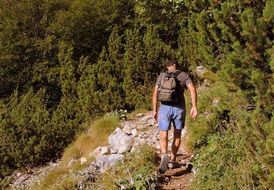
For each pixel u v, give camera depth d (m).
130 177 7.18
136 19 20.42
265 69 5.43
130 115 13.17
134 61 15.55
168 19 16.91
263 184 4.74
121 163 8.15
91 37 23.19
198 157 7.41
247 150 5.38
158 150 8.92
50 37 22.67
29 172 15.87
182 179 7.14
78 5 23.55
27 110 17.08
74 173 10.08
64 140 16.30
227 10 6.03
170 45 16.58
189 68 14.98
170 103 7.20
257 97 5.27
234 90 6.80
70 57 18.66
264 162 4.64
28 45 22.84
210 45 7.95
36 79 21.62
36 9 24.58
